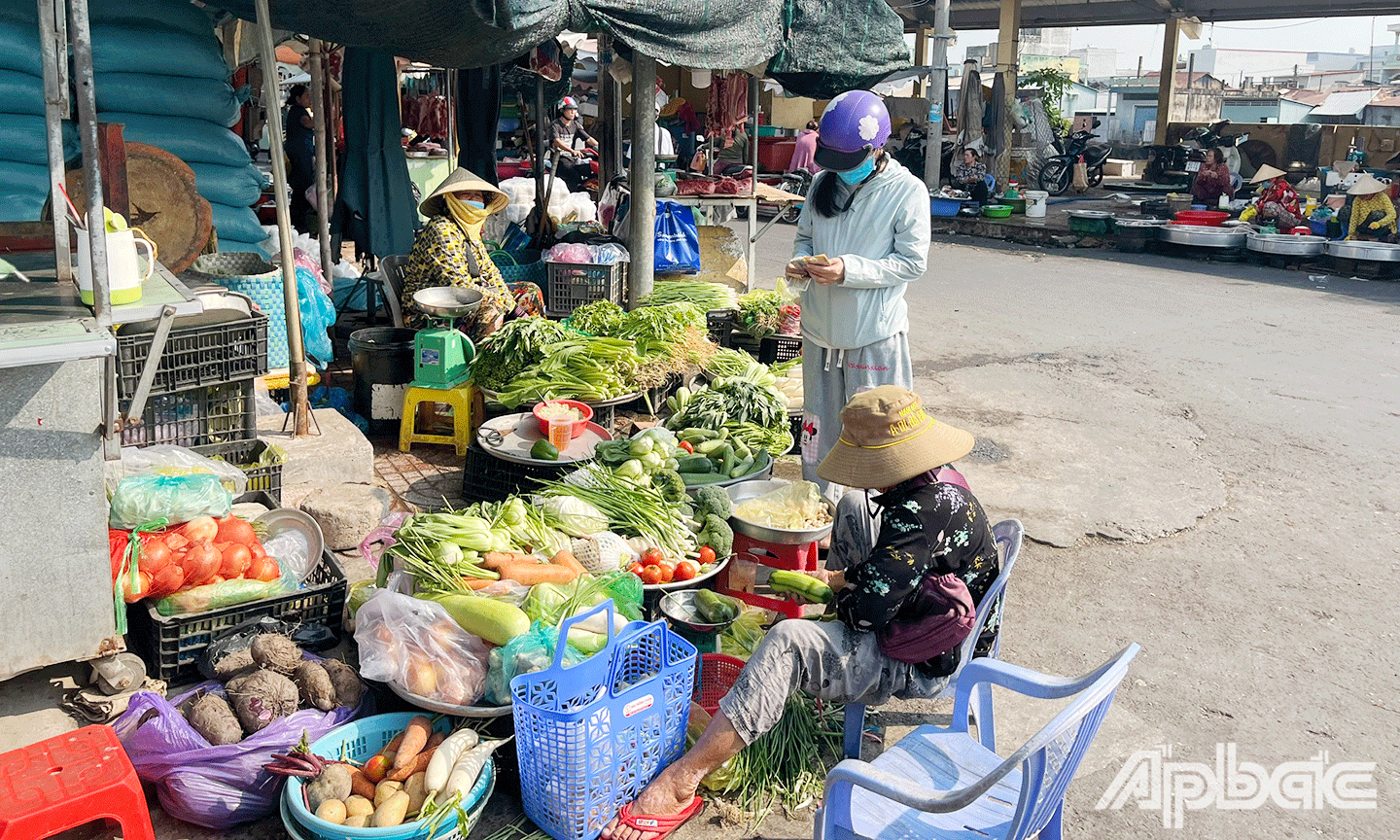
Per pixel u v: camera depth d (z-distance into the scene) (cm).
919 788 242
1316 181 2183
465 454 606
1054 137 2441
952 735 292
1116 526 554
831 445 508
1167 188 2361
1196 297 1195
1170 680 408
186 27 626
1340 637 445
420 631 329
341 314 843
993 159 2142
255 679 318
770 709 302
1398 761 359
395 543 384
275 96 504
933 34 1889
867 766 251
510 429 540
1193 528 557
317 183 767
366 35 554
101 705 331
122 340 400
